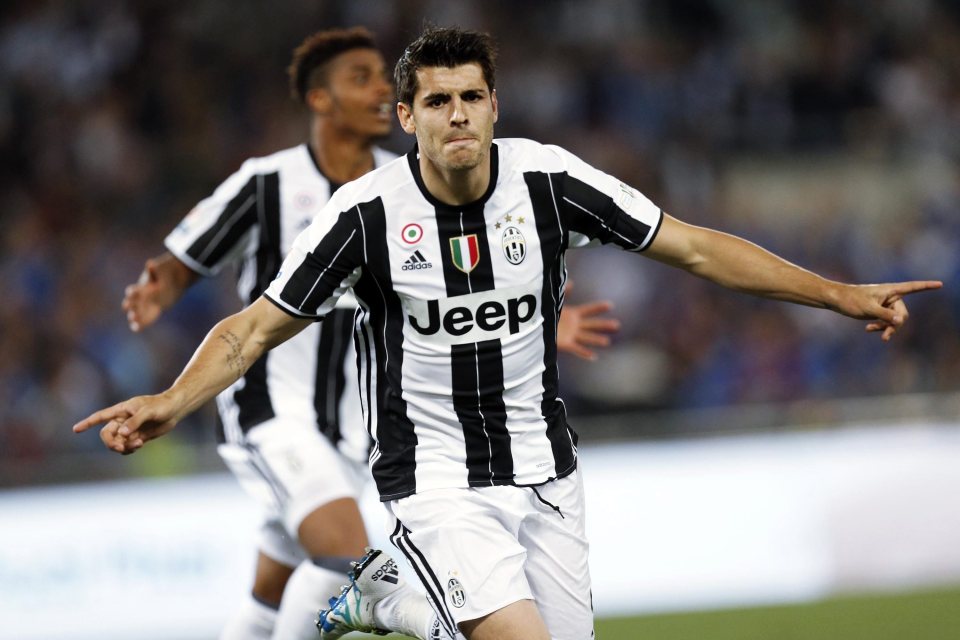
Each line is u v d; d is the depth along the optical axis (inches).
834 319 1566.2
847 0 2087.8
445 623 483.8
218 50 1919.3
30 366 1509.6
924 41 2071.9
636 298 1594.5
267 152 1838.1
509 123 1916.8
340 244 464.8
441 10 1991.9
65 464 1051.9
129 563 999.6
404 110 463.2
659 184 1877.5
